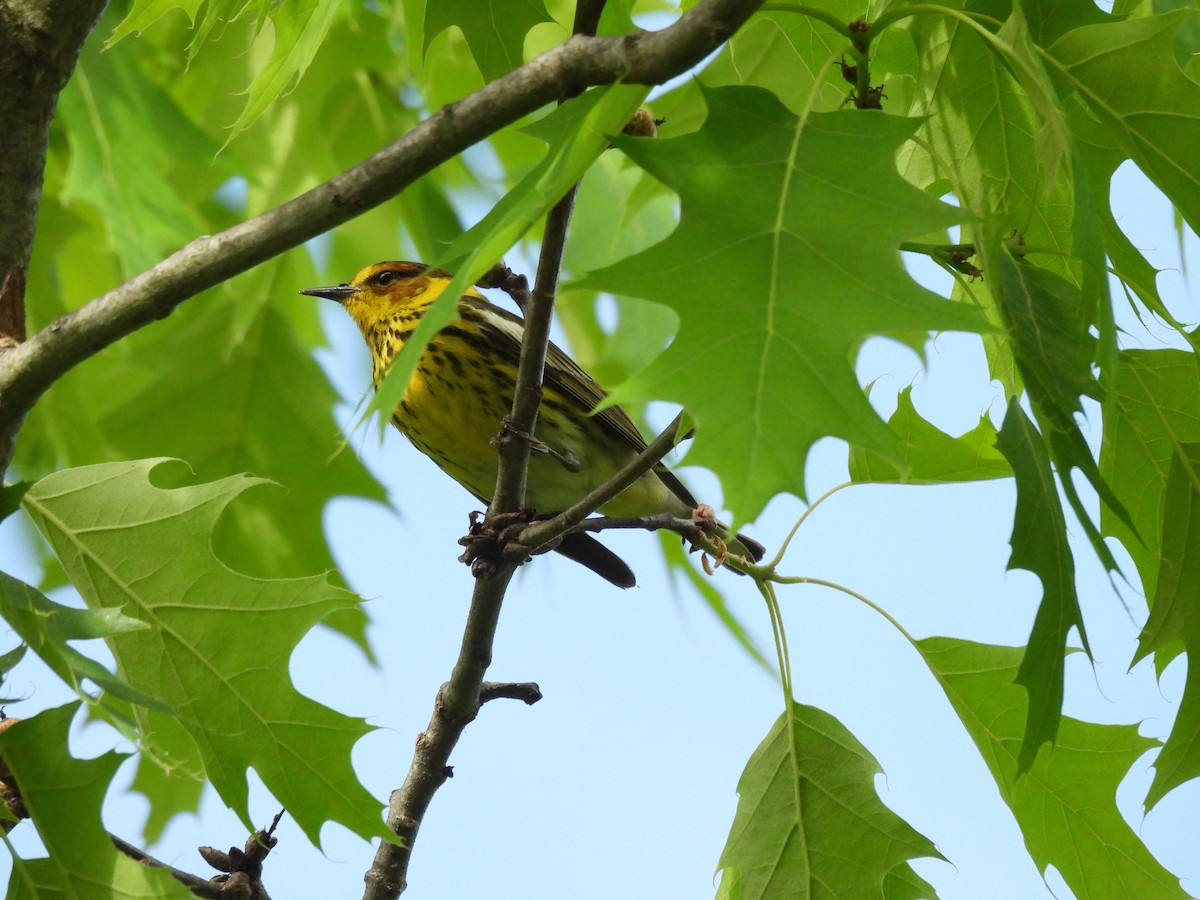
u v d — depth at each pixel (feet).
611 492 25.48
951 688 26.32
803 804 26.25
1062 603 15.98
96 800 20.99
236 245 20.15
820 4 26.04
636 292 13.71
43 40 22.02
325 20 25.39
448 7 22.63
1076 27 20.98
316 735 23.47
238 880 24.93
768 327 13.50
